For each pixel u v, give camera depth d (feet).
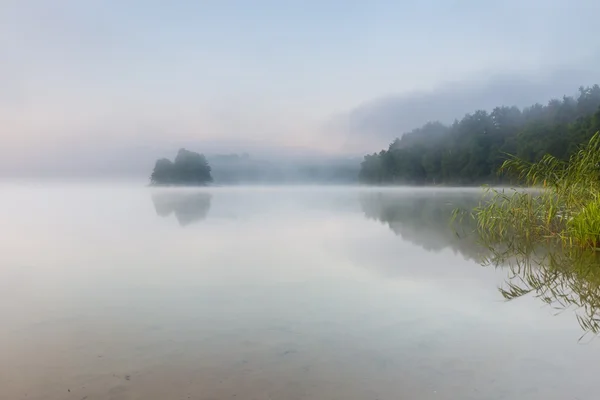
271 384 4.64
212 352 5.64
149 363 5.28
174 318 7.30
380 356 5.43
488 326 6.64
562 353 5.50
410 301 8.29
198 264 12.58
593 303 7.94
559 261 12.53
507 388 4.49
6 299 8.68
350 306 7.92
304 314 7.45
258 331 6.51
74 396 4.38
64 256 14.15
